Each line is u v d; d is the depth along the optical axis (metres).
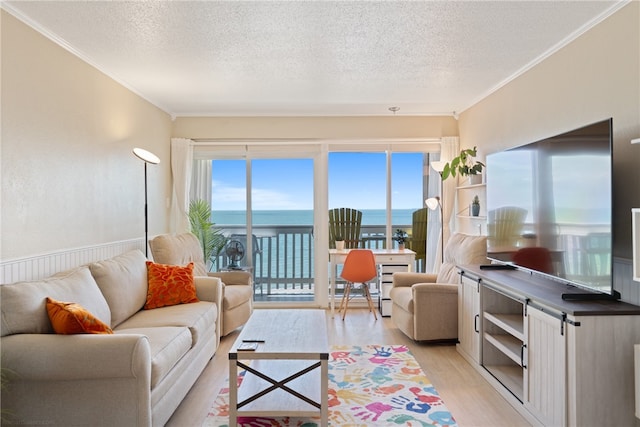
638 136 2.47
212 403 2.85
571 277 2.57
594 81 2.84
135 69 3.74
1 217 2.52
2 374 2.05
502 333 3.34
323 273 5.69
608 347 2.16
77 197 3.31
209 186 5.71
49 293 2.37
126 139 4.20
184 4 2.57
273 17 2.75
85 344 2.10
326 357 2.41
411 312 4.07
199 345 3.17
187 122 5.57
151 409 2.23
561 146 2.68
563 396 2.23
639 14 2.45
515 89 3.97
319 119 5.61
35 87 2.82
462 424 2.56
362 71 3.85
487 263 4.03
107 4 2.56
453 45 3.22
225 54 3.40
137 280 3.38
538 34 3.03
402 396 2.95
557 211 2.72
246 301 4.59
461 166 4.87
